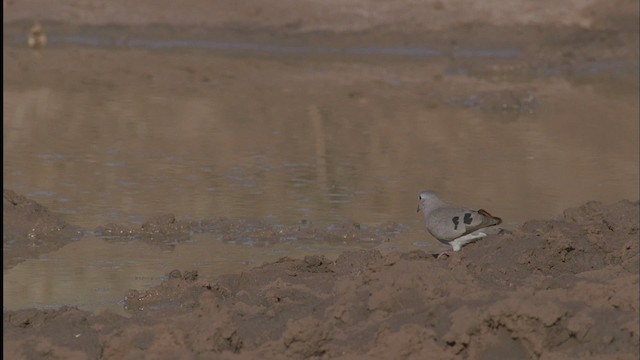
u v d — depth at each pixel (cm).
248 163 4175
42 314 2188
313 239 3108
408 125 5062
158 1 9188
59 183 3784
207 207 3459
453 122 5159
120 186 3756
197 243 3059
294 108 5550
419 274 2111
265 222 3259
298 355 1909
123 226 3172
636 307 1923
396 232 3172
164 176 3922
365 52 8250
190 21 8944
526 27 8438
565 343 1862
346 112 5428
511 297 1978
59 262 2856
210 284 2400
